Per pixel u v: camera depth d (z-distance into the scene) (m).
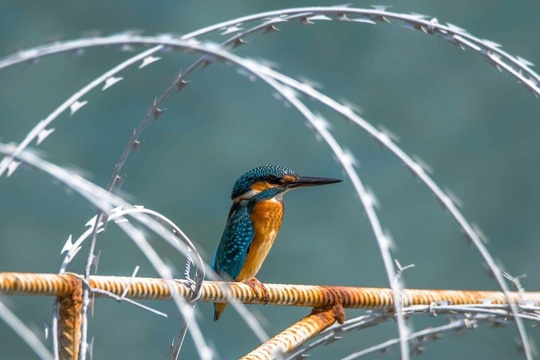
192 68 3.23
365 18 3.16
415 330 15.27
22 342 15.02
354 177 2.39
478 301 4.19
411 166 2.67
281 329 16.52
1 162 2.33
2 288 2.85
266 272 18.86
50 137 19.86
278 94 2.55
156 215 2.82
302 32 21.27
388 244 2.39
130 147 3.36
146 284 3.30
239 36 3.19
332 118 20.17
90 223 3.35
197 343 2.16
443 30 3.19
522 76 3.23
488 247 20.06
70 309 3.03
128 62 2.99
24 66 2.32
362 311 14.46
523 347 2.87
